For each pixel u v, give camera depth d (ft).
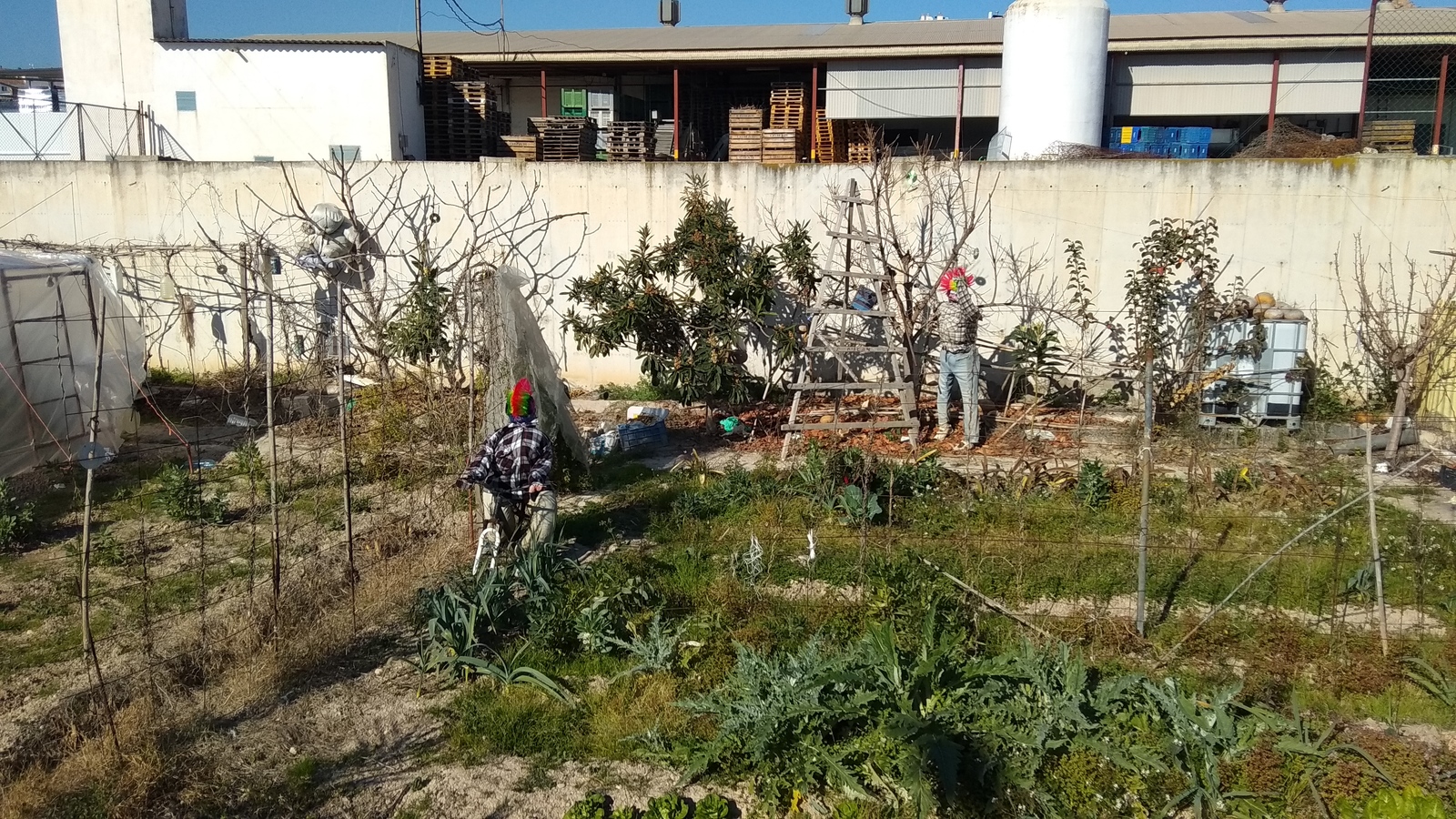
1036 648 17.93
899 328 37.01
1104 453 31.60
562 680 18.58
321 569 22.21
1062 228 38.86
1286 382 33.96
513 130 72.90
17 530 25.95
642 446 34.06
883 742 15.43
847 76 62.23
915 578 20.83
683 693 17.83
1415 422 31.48
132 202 47.29
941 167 39.50
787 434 32.68
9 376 30.25
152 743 15.88
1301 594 20.85
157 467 33.17
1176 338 37.42
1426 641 18.63
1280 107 57.41
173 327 46.65
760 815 14.90
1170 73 57.88
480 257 43.96
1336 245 36.88
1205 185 37.52
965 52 59.11
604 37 70.59
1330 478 27.84
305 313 42.19
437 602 19.52
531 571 20.95
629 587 20.70
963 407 33.35
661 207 42.55
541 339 29.73
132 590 22.75
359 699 18.13
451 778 15.88
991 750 15.11
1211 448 31.30
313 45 58.18
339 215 43.42
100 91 60.59
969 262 39.78
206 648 18.75
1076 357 38.55
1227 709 16.24
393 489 29.84
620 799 15.31
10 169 47.85
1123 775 14.97
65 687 18.45
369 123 58.65
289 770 15.89
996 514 25.80
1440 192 35.65
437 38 74.28
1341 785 14.71
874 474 26.96
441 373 34.42
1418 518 22.90
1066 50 52.39
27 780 15.02
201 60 59.47
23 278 31.19
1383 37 53.57
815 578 22.43
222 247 43.73
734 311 36.35
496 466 23.06
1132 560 22.72
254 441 35.17
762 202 41.47
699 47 62.39
